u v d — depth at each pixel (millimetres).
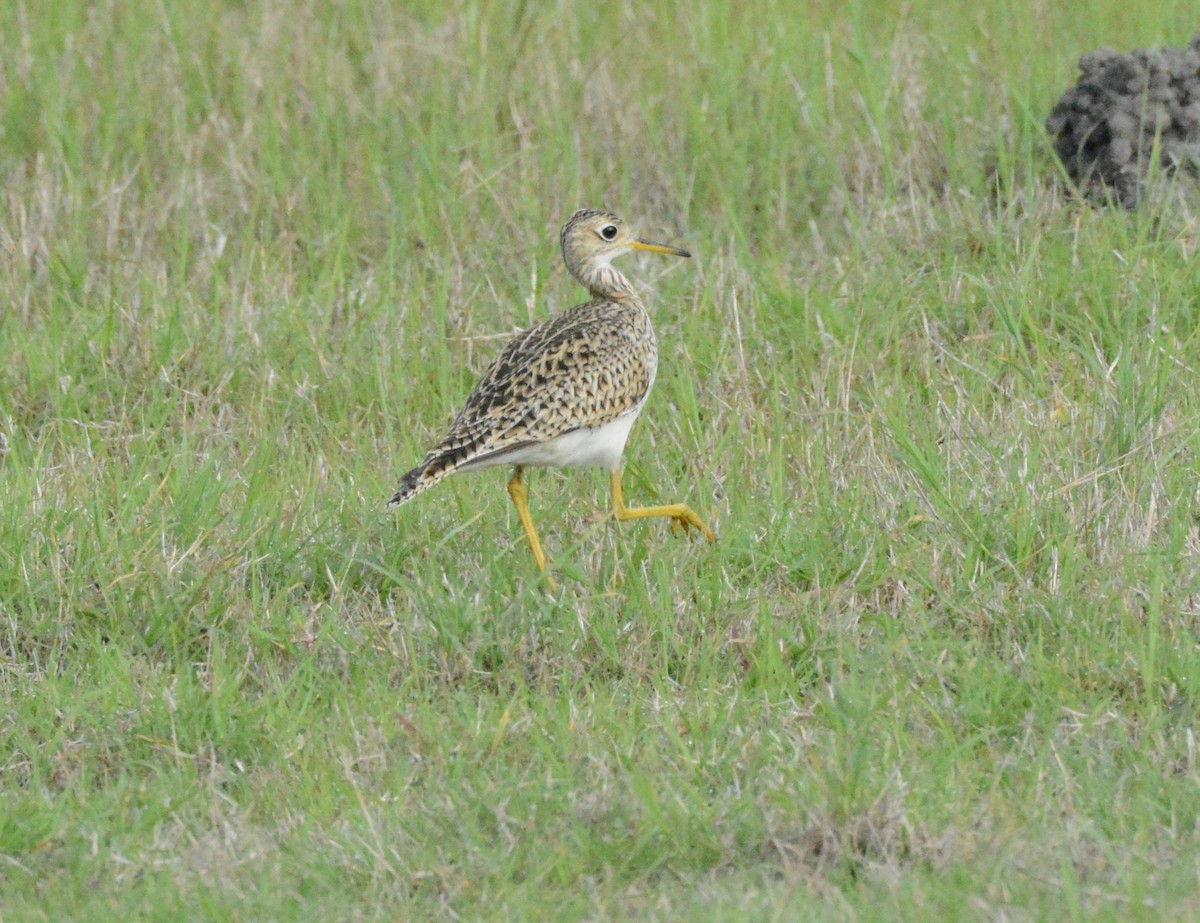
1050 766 8680
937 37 17953
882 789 8219
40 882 8180
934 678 9609
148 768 9234
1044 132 15852
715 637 10070
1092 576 10469
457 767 8852
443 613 10273
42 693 9758
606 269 12297
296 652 10172
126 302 14742
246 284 14664
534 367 11055
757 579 10719
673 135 16969
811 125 16625
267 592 10734
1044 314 13695
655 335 12539
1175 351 12805
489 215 15953
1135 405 11875
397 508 11031
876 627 10250
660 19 19047
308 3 19250
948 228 15188
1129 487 11258
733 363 13453
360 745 9188
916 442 12117
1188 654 9547
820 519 11133
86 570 10859
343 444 12773
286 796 8766
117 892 7996
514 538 11617
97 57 18281
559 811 8492
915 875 7680
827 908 7426
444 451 10789
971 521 11000
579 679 10000
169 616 10469
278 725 9414
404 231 15719
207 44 18531
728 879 7871
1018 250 14562
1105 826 8070
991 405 12797
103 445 12703
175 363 13750
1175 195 14984
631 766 8789
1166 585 10297
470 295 14828
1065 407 12359
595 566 11078
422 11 19438
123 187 16016
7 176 16641
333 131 17094
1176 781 8453
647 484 11984
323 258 15586
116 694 9656
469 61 17781
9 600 10477
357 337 14039
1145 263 13883
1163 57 15383
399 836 8328
